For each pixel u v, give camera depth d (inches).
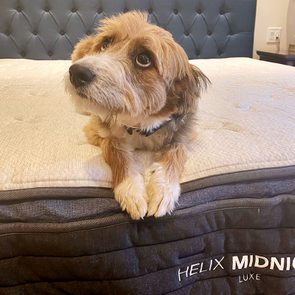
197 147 39.9
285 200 37.0
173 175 35.1
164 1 115.9
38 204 32.6
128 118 38.2
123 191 33.1
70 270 33.3
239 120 49.7
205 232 35.7
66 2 110.3
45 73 84.6
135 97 36.3
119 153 36.9
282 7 133.3
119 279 34.0
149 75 37.3
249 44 127.2
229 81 77.8
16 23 109.6
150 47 36.4
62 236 32.5
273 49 136.4
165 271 35.1
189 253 35.6
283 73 86.0
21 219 32.4
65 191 33.0
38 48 113.0
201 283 37.3
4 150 36.9
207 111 55.4
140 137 40.2
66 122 48.6
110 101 34.9
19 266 33.0
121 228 33.3
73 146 39.3
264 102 60.1
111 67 35.2
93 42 41.7
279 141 40.8
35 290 34.0
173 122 40.6
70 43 114.1
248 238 36.6
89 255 33.1
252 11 123.6
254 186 36.5
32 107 56.6
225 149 39.0
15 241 32.3
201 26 121.1
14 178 33.3
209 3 119.2
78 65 34.2
